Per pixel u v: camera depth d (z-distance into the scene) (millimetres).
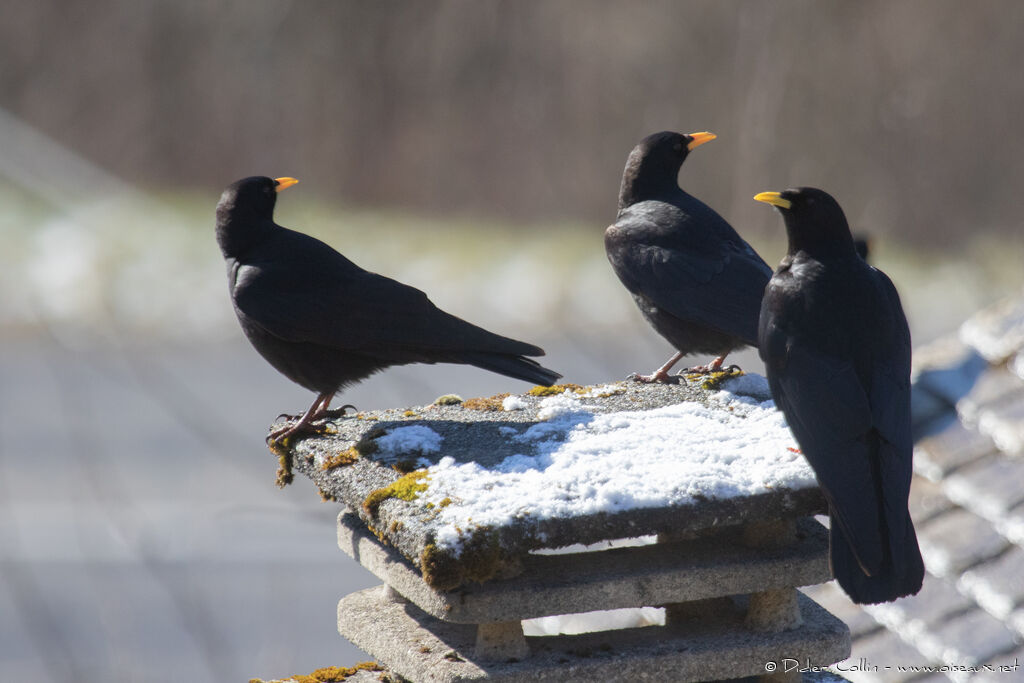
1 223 28906
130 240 27234
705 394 5473
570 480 4309
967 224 30469
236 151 35656
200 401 19531
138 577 13625
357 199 34531
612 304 23469
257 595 13359
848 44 32562
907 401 4938
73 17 36812
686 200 8656
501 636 4371
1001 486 6746
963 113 31719
